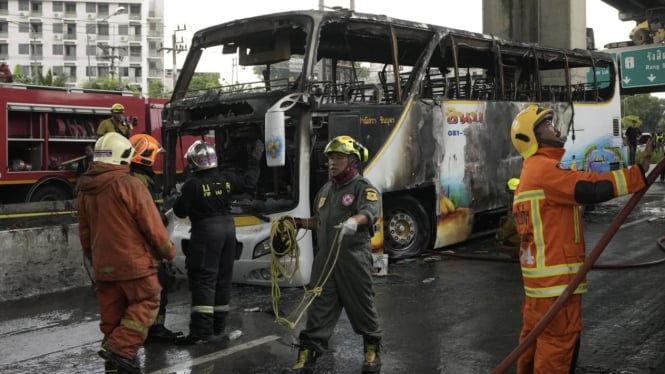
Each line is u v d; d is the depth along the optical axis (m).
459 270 9.03
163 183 9.05
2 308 7.68
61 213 10.25
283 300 7.64
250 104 8.05
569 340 3.74
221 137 8.72
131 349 4.70
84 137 15.19
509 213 9.84
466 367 5.20
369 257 5.00
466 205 10.66
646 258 9.39
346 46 10.45
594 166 14.50
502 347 5.66
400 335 6.09
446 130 10.22
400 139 9.33
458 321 6.52
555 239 3.76
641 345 5.57
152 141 5.98
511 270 8.97
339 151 4.90
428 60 9.94
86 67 98.94
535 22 21.44
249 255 7.88
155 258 4.87
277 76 9.38
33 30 97.31
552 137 3.88
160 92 96.88
